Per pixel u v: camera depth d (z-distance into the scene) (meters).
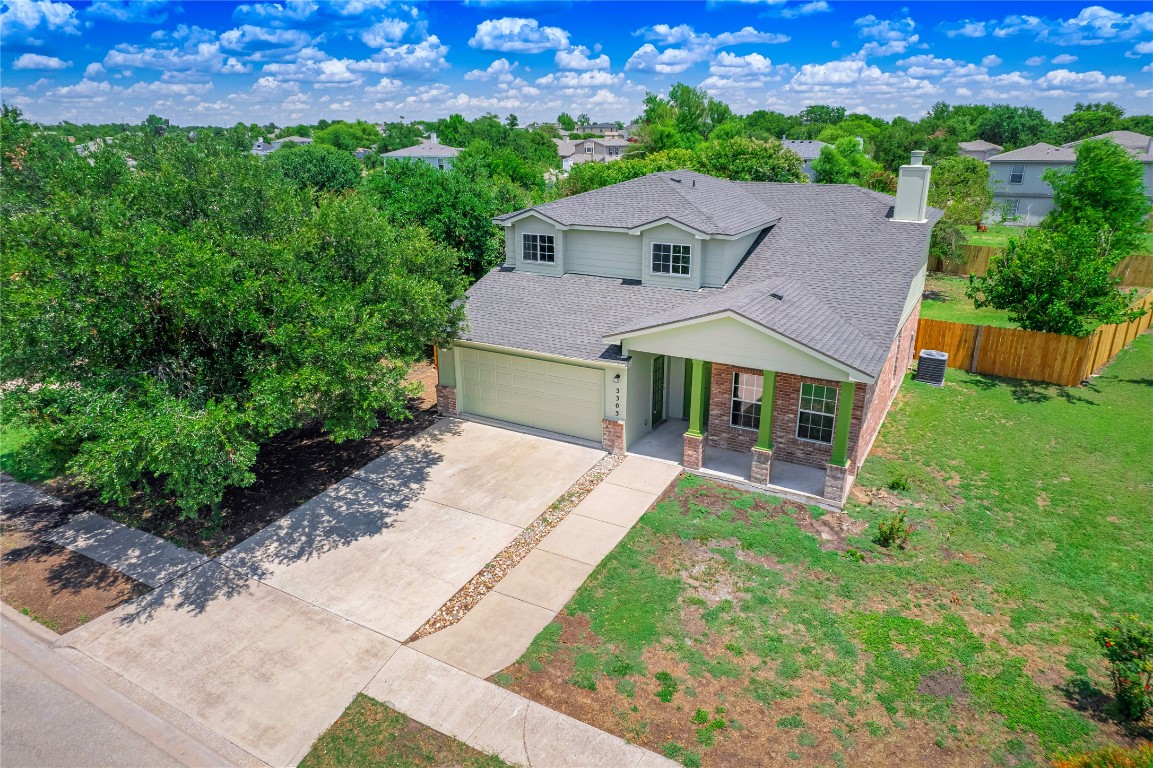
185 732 9.36
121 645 11.02
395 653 10.65
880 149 78.69
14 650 11.06
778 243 20.03
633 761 8.65
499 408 19.38
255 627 11.32
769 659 10.30
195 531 14.21
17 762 9.04
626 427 17.19
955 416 19.50
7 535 14.33
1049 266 21.62
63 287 11.48
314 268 14.65
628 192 20.75
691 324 15.20
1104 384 21.97
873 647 10.49
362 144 159.75
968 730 8.99
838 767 8.50
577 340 17.59
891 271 17.62
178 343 13.30
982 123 120.31
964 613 11.25
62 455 13.12
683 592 11.90
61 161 18.86
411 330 15.85
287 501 15.30
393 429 19.12
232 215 15.06
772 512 14.47
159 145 18.92
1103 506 14.52
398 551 13.33
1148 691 8.95
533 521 14.29
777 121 151.88
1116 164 32.28
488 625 11.21
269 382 12.05
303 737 9.20
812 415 16.17
